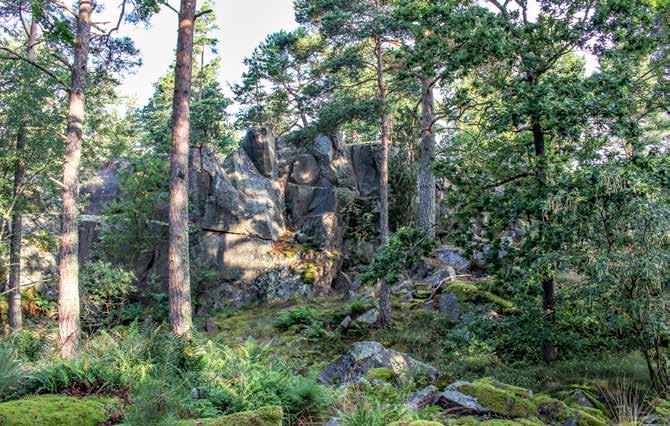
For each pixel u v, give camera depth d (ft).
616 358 36.65
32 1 43.83
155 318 73.26
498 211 41.24
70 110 47.21
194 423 18.33
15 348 29.68
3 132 62.18
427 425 19.81
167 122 92.94
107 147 76.07
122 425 18.22
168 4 46.19
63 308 44.16
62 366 23.20
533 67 41.78
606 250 30.42
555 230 33.60
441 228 81.46
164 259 84.64
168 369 24.09
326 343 55.21
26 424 17.20
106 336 27.96
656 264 27.94
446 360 45.68
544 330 37.86
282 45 82.94
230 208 83.35
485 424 22.30
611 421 25.08
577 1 40.57
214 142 101.14
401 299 64.49
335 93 73.82
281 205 88.99
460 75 44.42
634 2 38.88
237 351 32.73
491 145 44.60
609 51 40.01
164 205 87.04
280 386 26.53
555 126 38.60
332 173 90.74
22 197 66.49
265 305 77.00
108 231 83.15
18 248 66.85
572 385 31.60
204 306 78.02
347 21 61.77
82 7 48.57
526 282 37.91
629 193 30.50
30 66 60.29
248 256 81.41
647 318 30.14
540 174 39.73
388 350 37.32
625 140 38.42
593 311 32.68
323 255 82.38
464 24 41.60
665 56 49.49
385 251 44.98
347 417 22.03
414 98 80.94
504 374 37.17
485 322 41.57
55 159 64.64
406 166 87.25
